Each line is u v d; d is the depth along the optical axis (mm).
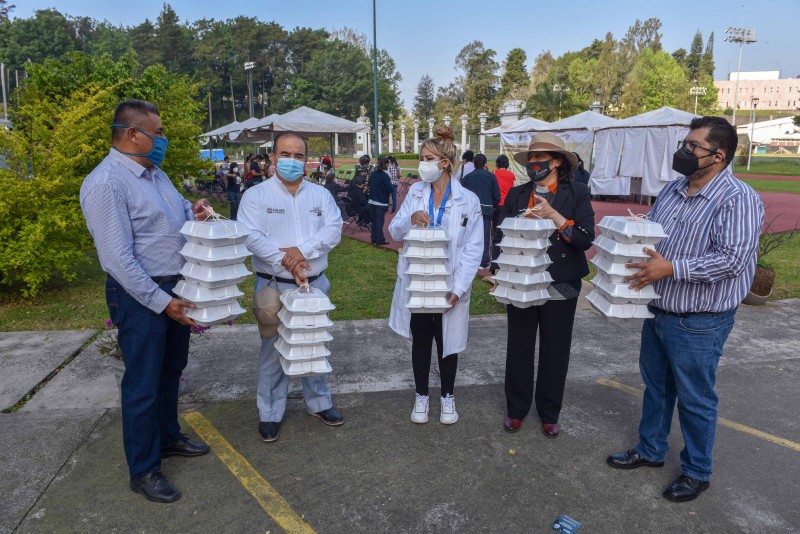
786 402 4027
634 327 5660
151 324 2676
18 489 2873
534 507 2807
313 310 2984
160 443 3113
